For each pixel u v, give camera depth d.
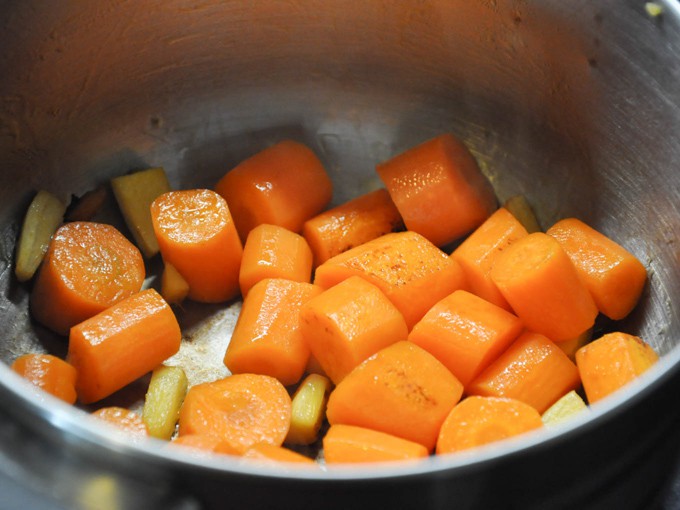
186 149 0.40
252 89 0.39
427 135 0.40
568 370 0.32
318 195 0.39
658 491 0.29
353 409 0.30
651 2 0.32
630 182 0.35
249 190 0.38
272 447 0.29
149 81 0.38
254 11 0.37
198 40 0.37
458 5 0.36
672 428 0.27
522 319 0.33
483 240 0.35
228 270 0.36
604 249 0.34
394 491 0.24
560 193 0.38
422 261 0.34
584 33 0.34
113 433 0.24
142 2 0.36
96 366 0.32
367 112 0.40
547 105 0.36
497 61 0.37
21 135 0.36
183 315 0.37
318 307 0.32
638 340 0.32
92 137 0.38
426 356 0.31
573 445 0.24
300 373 0.34
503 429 0.29
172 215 0.36
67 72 0.36
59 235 0.35
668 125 0.33
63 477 0.24
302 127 0.41
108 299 0.35
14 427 0.25
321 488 0.23
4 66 0.34
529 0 0.34
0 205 0.36
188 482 0.24
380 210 0.38
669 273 0.33
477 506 0.25
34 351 0.35
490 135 0.39
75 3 0.34
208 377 0.35
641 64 0.33
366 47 0.38
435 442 0.30
